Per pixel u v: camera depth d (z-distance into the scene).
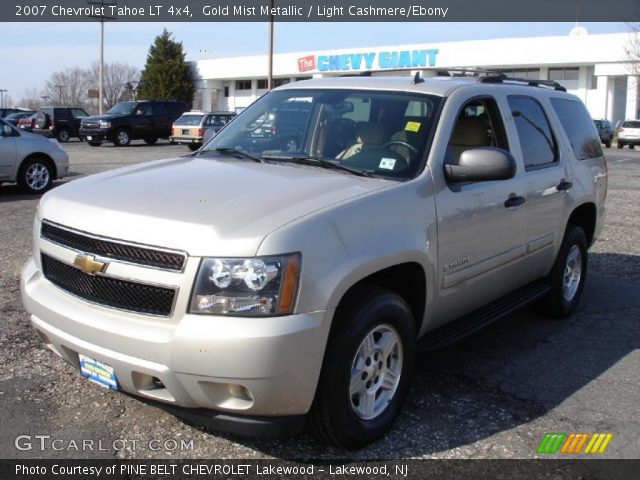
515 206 4.63
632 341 5.40
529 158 4.99
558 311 5.79
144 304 3.12
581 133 6.05
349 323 3.28
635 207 12.83
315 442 3.60
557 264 5.58
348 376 3.30
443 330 4.34
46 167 13.09
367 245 3.35
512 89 5.07
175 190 3.53
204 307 2.98
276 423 3.11
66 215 3.47
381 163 3.98
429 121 4.14
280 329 2.96
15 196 12.52
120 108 31.34
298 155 4.27
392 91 4.43
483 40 44.06
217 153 4.50
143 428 3.69
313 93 4.67
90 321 3.21
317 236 3.15
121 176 3.92
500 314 4.74
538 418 4.00
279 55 53.06
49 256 3.55
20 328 5.16
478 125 4.53
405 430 3.77
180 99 60.28
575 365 4.86
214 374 2.96
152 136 31.28
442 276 3.96
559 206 5.32
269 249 3.00
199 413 3.17
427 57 44.91
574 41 42.00
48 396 4.02
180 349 2.96
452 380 4.52
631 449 3.68
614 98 45.44
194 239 3.03
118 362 3.13
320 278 3.10
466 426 3.86
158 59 60.69
